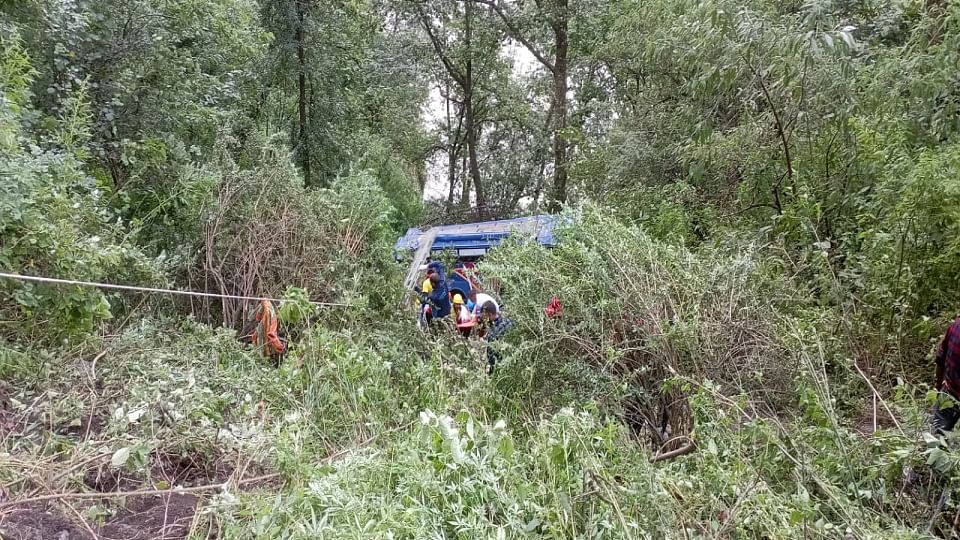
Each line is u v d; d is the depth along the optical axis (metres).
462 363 5.08
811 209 6.47
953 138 5.75
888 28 7.29
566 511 2.70
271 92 16.25
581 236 5.30
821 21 6.39
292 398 4.42
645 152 10.37
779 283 5.32
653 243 5.50
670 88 10.93
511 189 23.28
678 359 4.36
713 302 4.64
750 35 6.73
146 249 7.05
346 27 16.72
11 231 4.53
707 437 3.48
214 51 10.91
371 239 7.89
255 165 9.37
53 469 3.39
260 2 14.58
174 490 3.19
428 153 27.08
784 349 4.38
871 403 4.67
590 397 4.47
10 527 2.88
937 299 5.39
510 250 5.70
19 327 4.81
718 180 8.91
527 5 18.22
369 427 4.16
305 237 7.20
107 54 7.70
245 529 2.87
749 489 2.87
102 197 6.71
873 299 5.45
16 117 5.46
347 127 18.31
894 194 5.68
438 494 2.77
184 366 5.02
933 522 3.06
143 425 3.87
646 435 4.40
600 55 13.69
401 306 6.85
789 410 4.17
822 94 6.73
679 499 3.12
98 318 5.42
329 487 2.91
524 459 3.18
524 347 4.73
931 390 3.43
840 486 3.35
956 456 2.96
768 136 7.78
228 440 3.87
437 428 3.00
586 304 4.94
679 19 8.17
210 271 6.87
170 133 8.44
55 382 4.41
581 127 15.91
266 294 6.77
